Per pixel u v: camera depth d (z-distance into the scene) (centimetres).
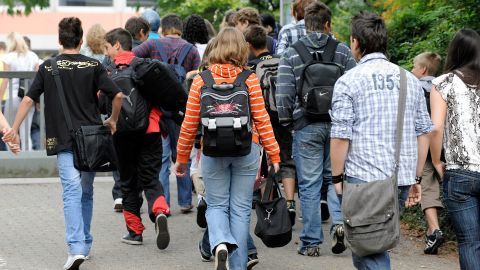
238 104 1769
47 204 2875
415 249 2333
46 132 2027
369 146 1551
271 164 1920
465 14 2805
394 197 1527
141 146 2238
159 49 2631
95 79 2047
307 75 2108
